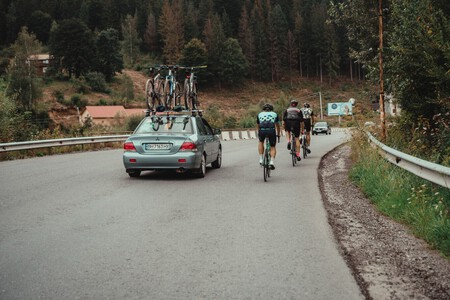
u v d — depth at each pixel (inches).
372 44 615.5
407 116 496.7
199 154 435.8
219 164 536.4
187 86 604.1
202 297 149.6
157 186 392.2
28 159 667.4
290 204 307.0
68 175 468.1
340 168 507.2
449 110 379.6
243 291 154.4
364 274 170.7
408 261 185.6
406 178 318.0
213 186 390.0
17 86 3476.9
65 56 4987.7
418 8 388.8
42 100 3900.1
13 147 695.1
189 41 6210.6
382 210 279.6
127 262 186.1
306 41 6348.4
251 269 176.2
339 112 3831.2
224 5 7298.2
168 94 577.3
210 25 5964.6
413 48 391.2
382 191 309.0
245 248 204.7
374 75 547.5
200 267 179.3
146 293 153.3
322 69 6269.7
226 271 174.4
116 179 436.8
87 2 7165.4
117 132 1449.3
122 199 331.0
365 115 595.2
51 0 7037.4
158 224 252.8
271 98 5526.6
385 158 392.2
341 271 173.3
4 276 170.1
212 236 225.9
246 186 388.8
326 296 149.8
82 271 175.3
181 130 448.8
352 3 609.3
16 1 6702.8
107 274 171.9
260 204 308.0
